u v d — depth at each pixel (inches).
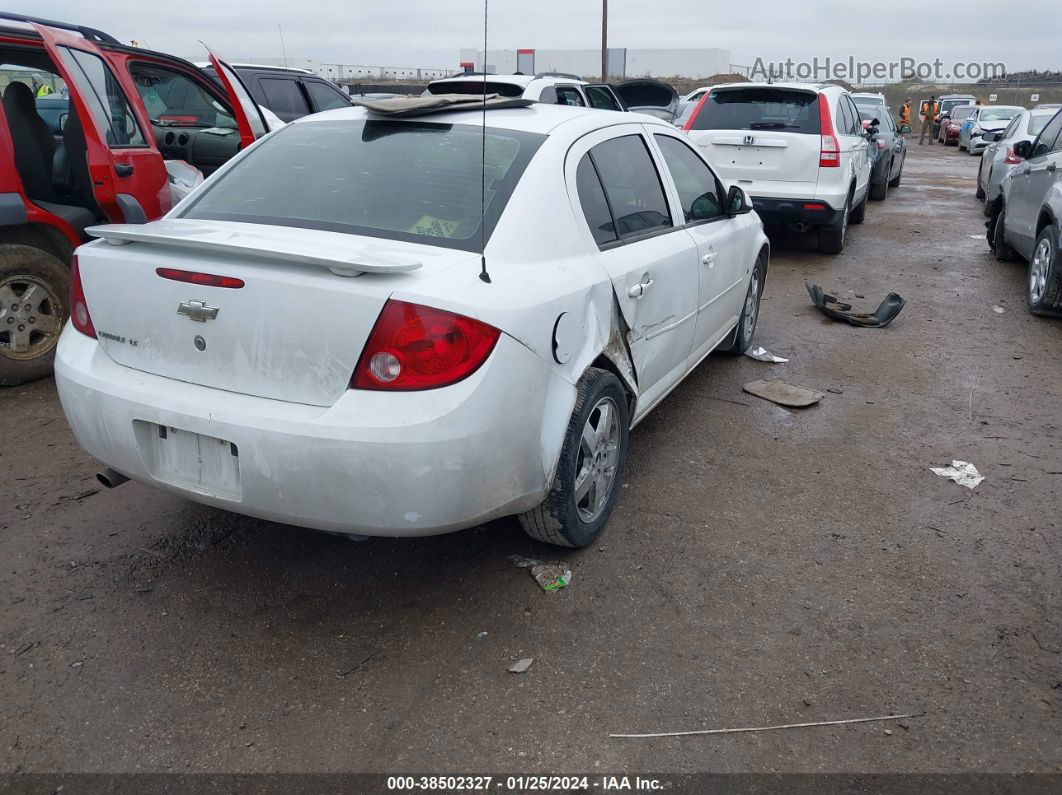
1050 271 274.2
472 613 119.8
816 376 225.3
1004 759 95.0
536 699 103.3
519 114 143.0
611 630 116.4
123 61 234.2
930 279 347.6
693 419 193.6
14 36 199.5
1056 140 303.4
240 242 105.0
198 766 93.0
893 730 99.0
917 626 118.4
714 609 121.6
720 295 191.6
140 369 112.9
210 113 309.9
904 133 676.7
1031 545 140.3
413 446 98.3
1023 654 112.7
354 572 129.7
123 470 115.6
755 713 101.4
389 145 134.5
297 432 99.5
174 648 111.7
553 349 113.9
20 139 213.5
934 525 146.7
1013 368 233.1
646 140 163.3
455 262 109.0
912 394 212.1
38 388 206.1
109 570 128.8
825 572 131.6
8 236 205.5
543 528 127.5
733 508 151.7
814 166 361.4
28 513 145.2
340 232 117.3
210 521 143.7
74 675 106.2
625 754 95.2
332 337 99.6
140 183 218.2
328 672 107.7
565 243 124.5
